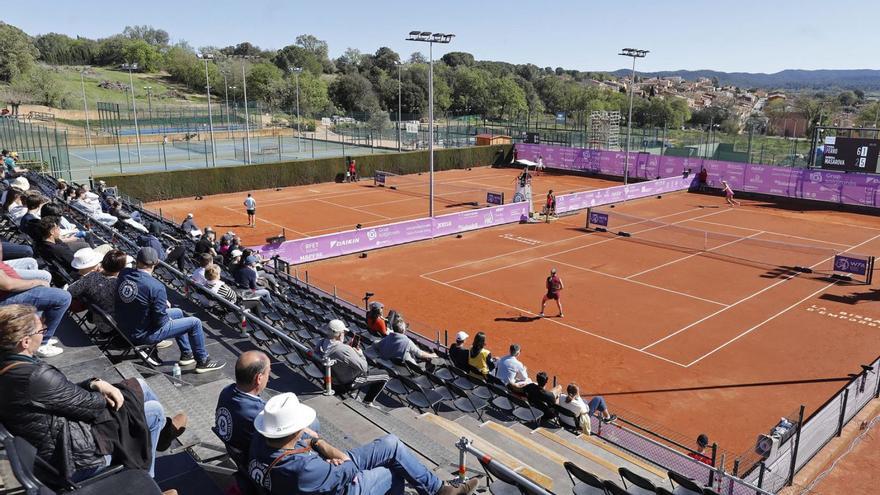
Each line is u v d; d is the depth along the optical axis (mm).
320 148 78688
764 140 65500
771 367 20500
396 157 63500
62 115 97438
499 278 30062
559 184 59312
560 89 171500
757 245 36719
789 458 14078
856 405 17156
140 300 8211
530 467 9477
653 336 23047
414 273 30906
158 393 7902
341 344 10328
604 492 7750
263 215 44031
